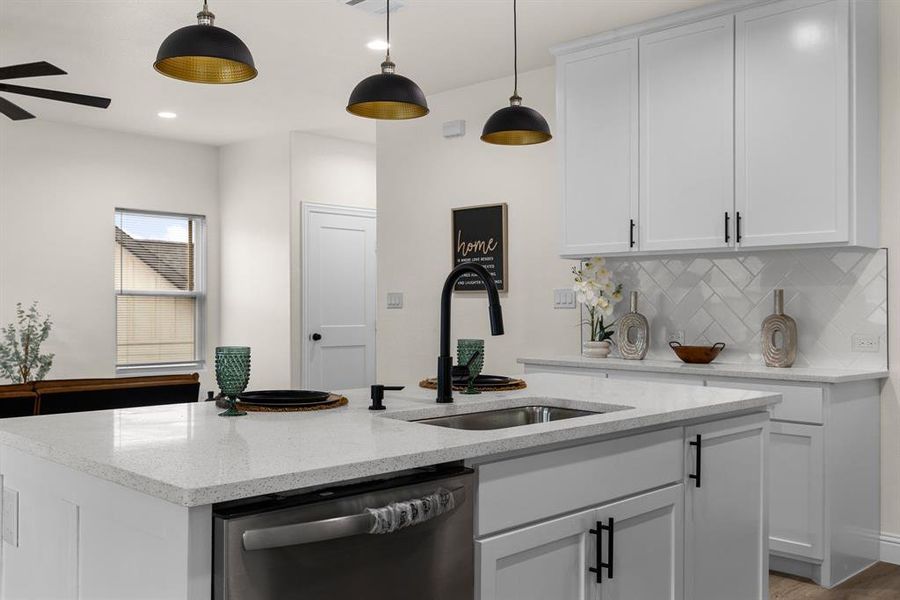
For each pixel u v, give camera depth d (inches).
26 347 233.0
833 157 137.0
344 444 64.0
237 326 288.8
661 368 153.5
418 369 225.8
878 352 146.1
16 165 246.8
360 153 289.1
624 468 79.9
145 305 278.8
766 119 144.7
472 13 160.1
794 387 135.4
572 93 173.2
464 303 213.3
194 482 50.2
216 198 295.9
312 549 54.1
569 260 190.5
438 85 212.2
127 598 55.7
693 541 89.6
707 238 152.1
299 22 165.8
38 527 67.4
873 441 145.4
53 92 154.4
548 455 71.4
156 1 155.3
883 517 147.9
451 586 63.0
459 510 63.7
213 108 237.5
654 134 159.8
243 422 76.2
